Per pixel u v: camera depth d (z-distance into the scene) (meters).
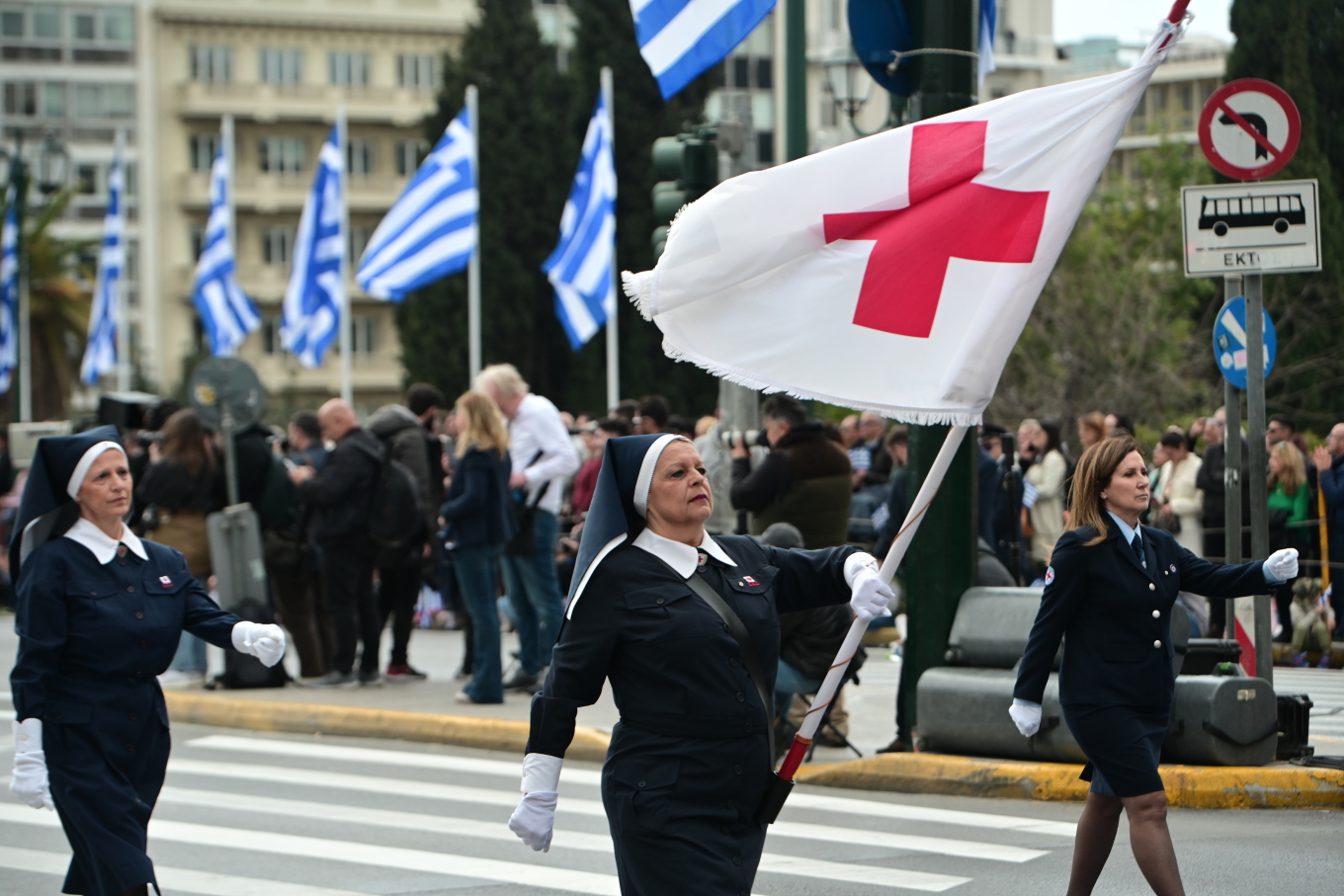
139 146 91.88
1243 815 11.28
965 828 11.23
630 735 6.27
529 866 10.55
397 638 18.66
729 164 19.91
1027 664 8.25
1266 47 43.75
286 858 10.85
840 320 7.44
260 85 92.31
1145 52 7.58
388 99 93.88
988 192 7.50
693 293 7.43
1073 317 46.41
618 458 6.44
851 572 6.41
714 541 6.56
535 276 70.81
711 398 68.81
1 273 62.59
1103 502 8.23
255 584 17.92
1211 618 17.42
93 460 8.09
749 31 15.63
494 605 16.44
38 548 8.00
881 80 12.90
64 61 90.94
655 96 68.75
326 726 16.27
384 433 18.69
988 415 46.84
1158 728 8.08
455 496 16.44
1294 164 43.66
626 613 6.25
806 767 13.16
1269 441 21.38
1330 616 19.22
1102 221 53.78
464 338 70.38
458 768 14.40
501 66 71.56
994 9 13.73
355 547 17.69
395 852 11.05
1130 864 10.08
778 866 10.22
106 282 55.75
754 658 6.28
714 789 6.16
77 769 7.75
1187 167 55.94
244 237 93.50
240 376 18.22
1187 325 49.41
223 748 15.56
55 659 7.82
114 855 7.55
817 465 14.75
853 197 7.50
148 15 91.88
